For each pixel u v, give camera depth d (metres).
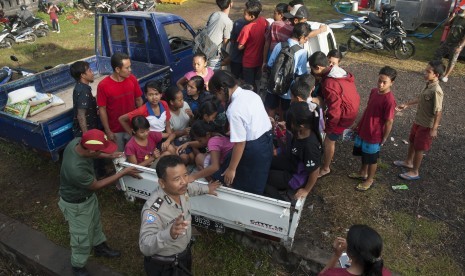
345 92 4.07
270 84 4.85
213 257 3.77
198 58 4.92
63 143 4.48
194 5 16.67
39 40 11.48
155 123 4.33
